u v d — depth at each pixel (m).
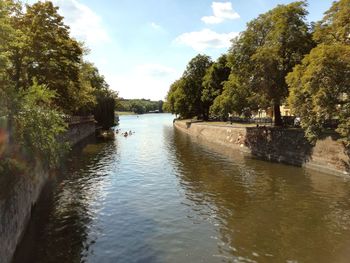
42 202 23.09
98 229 18.28
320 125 30.39
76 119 59.78
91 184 28.33
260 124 59.16
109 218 20.00
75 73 37.59
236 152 46.94
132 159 41.50
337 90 27.48
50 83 34.09
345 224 18.83
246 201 23.27
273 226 18.73
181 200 23.64
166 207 22.11
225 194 25.05
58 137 36.38
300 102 30.53
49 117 20.42
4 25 16.20
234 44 41.62
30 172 19.30
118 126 117.06
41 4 33.97
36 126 18.66
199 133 73.00
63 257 14.98
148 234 17.64
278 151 39.56
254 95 41.81
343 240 16.78
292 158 36.72
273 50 37.12
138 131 92.00
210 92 80.31
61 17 35.34
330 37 30.78
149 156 44.00
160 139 67.88
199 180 29.59
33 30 32.72
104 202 23.17
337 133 30.84
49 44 33.72
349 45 27.67
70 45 36.91
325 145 31.70
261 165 36.19
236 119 74.88
